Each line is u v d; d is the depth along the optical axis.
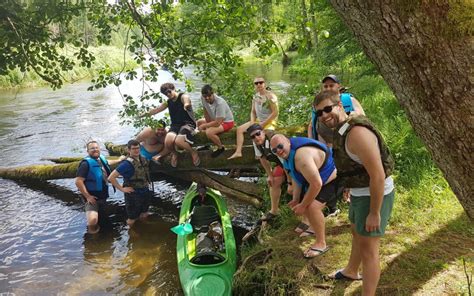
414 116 1.89
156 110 7.47
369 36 1.83
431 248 4.05
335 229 4.77
